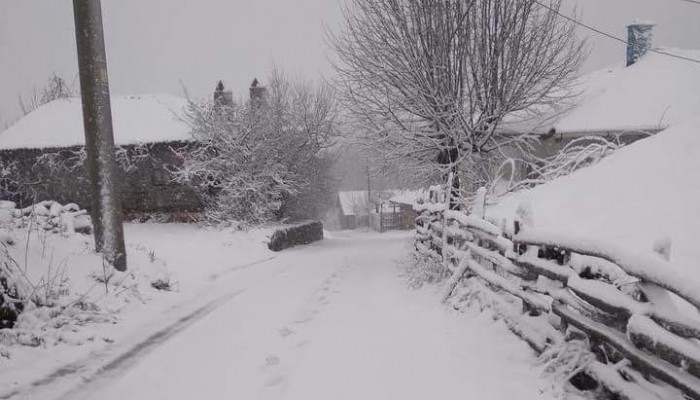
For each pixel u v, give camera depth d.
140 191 18.16
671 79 17.61
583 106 18.09
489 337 4.61
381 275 9.34
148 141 17.80
